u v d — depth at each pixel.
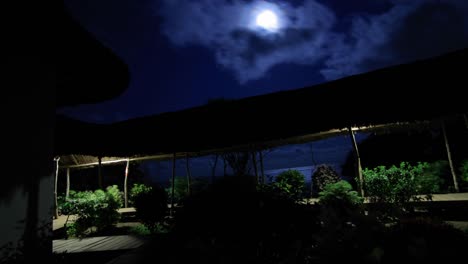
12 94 3.61
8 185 3.43
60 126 12.20
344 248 1.35
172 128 12.38
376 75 9.33
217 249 2.12
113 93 5.83
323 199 7.97
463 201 7.13
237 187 2.43
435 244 1.23
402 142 12.86
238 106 11.44
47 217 3.91
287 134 10.29
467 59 8.07
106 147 13.24
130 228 10.52
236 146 11.93
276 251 2.13
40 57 4.11
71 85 5.45
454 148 11.19
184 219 2.38
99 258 5.04
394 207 1.57
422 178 8.71
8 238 3.36
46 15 3.73
